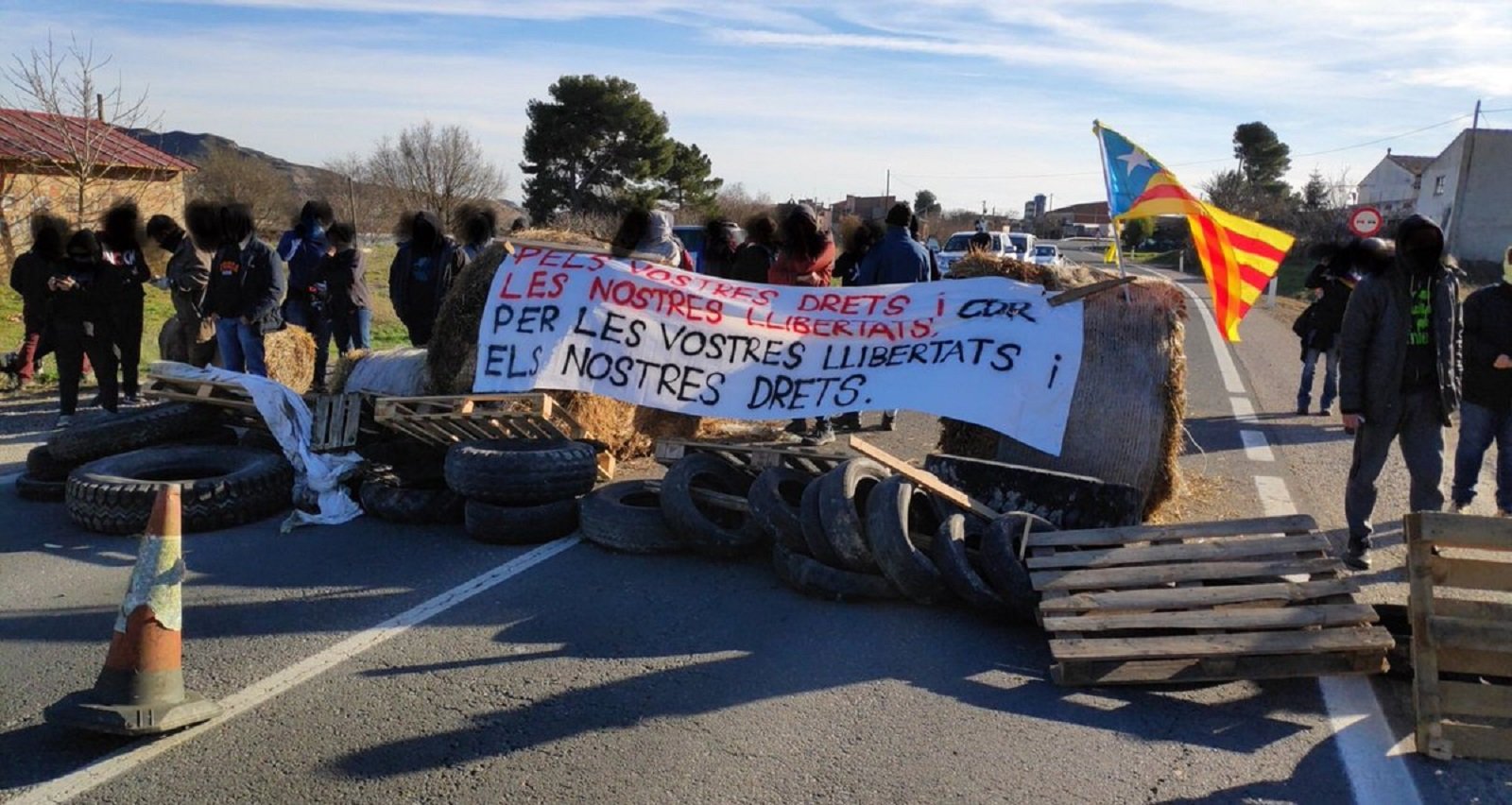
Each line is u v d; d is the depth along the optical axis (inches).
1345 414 250.2
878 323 306.0
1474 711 168.7
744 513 264.5
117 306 412.8
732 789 155.3
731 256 442.6
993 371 290.0
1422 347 243.9
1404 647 197.9
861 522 231.3
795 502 261.9
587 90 1979.6
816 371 303.1
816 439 386.3
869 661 201.2
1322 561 208.5
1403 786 158.1
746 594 237.5
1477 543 174.6
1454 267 252.8
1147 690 191.2
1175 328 286.4
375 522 289.9
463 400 294.0
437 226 409.1
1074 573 214.4
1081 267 321.1
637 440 362.9
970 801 152.9
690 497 260.1
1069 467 283.7
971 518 249.6
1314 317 466.3
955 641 212.1
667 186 2145.7
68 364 405.4
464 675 192.9
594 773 159.3
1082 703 185.5
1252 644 187.6
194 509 274.4
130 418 311.1
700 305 313.9
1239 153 3134.8
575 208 1923.0
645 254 335.3
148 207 964.6
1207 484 337.1
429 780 156.8
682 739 169.9
